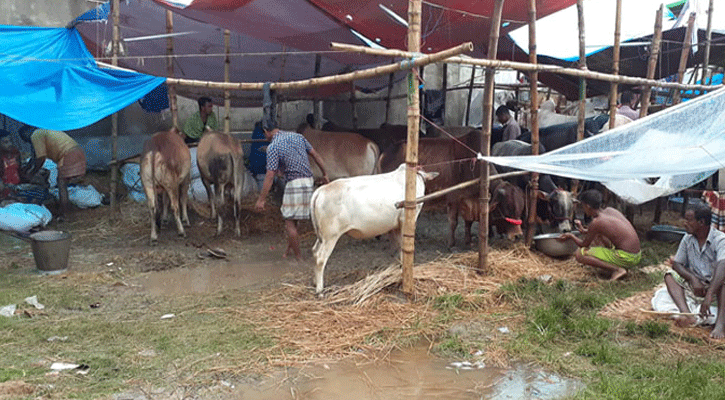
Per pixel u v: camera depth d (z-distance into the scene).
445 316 5.25
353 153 8.93
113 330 4.87
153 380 4.01
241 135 11.95
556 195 7.19
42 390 3.79
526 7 7.65
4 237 7.91
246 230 8.68
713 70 11.68
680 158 5.02
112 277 6.40
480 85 13.12
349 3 7.41
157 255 7.27
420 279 5.94
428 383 4.08
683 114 5.10
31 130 9.98
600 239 6.76
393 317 5.23
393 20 7.93
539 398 3.86
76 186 9.58
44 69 6.85
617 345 4.64
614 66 7.63
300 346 4.63
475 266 6.52
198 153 8.12
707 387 3.82
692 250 4.98
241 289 6.05
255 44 9.59
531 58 6.99
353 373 4.23
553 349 4.62
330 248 5.73
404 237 5.54
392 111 13.62
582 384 4.04
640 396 3.72
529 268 6.62
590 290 5.99
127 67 9.16
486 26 8.34
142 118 11.20
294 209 6.41
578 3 7.15
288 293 5.86
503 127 10.77
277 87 6.30
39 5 10.19
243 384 4.02
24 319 5.11
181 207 9.02
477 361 4.42
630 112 10.35
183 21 8.79
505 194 7.11
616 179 5.66
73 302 5.56
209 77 10.12
